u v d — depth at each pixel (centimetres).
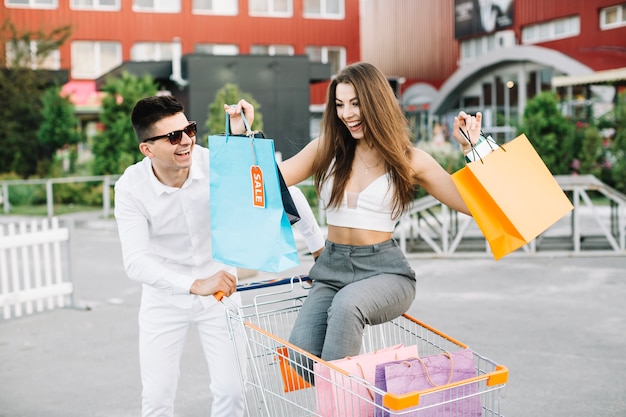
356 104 354
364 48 4038
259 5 3609
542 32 3231
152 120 365
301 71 2711
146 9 3447
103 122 2403
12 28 2945
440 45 4006
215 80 2630
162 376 403
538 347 679
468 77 3341
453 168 2131
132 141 2381
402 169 355
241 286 385
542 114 2231
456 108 3572
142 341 404
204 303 397
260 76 2678
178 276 372
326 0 3697
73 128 2834
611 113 2266
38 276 864
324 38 3694
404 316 369
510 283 997
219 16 3541
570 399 543
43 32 3008
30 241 853
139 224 388
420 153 368
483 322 777
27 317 848
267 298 788
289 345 335
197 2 3519
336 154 370
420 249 1326
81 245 1498
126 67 2628
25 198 2462
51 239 876
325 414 327
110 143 2389
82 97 3275
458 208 365
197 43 3519
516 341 700
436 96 3525
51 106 2786
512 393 558
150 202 386
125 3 3419
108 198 2130
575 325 759
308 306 367
